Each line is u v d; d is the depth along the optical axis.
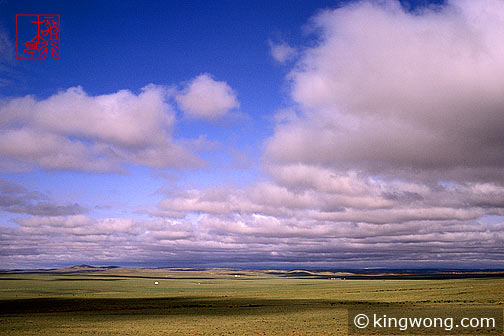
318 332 46.84
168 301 105.38
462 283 134.12
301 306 81.25
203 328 51.59
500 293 90.12
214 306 86.75
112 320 62.62
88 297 129.25
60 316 70.69
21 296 141.38
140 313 73.38
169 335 45.94
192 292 157.50
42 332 49.53
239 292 148.12
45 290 185.12
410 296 96.88
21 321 62.88
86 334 47.38
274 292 139.25
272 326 52.38
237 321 58.47
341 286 171.88
